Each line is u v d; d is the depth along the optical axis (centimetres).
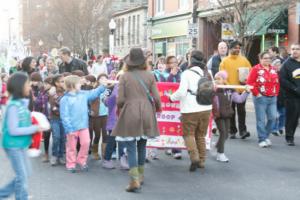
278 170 848
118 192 709
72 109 822
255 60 2584
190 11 3156
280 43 2306
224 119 907
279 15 2194
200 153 854
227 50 1283
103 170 852
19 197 566
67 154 842
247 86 895
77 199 674
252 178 792
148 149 932
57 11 4519
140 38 4516
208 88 805
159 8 3769
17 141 557
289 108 1074
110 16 4538
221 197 684
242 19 1886
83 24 4338
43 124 571
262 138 1059
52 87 889
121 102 698
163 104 879
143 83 696
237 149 1033
